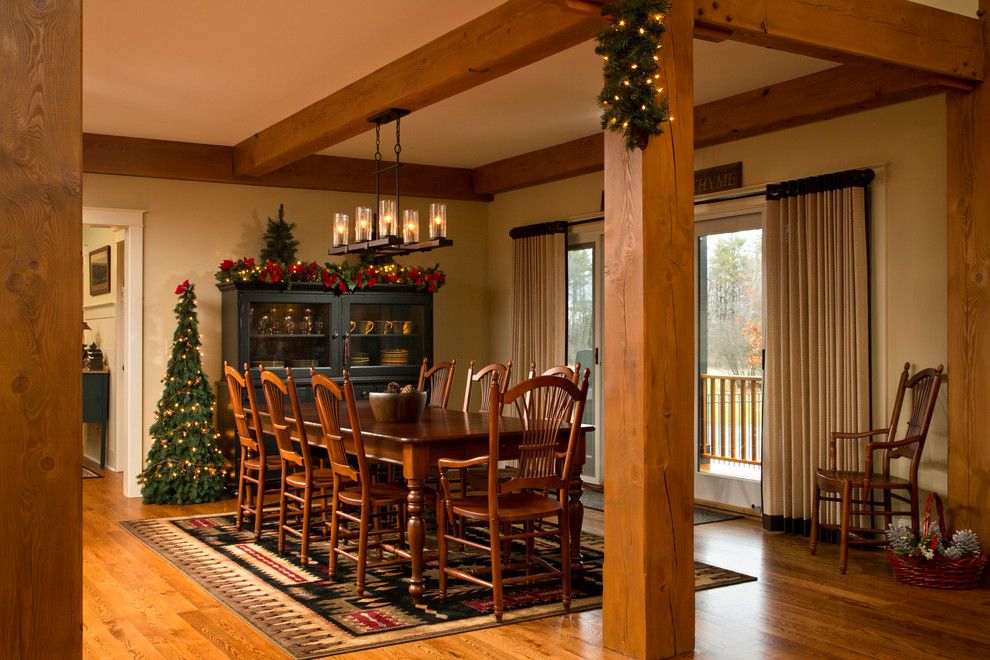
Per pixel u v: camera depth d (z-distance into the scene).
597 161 7.05
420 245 5.41
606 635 3.54
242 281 7.02
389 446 4.33
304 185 7.76
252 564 4.83
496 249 8.71
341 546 5.24
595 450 7.57
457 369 8.62
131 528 5.77
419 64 4.82
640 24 3.30
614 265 3.53
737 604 4.12
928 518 4.46
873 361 5.35
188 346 6.89
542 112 6.32
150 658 3.40
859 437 5.12
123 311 7.98
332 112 5.73
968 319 4.56
